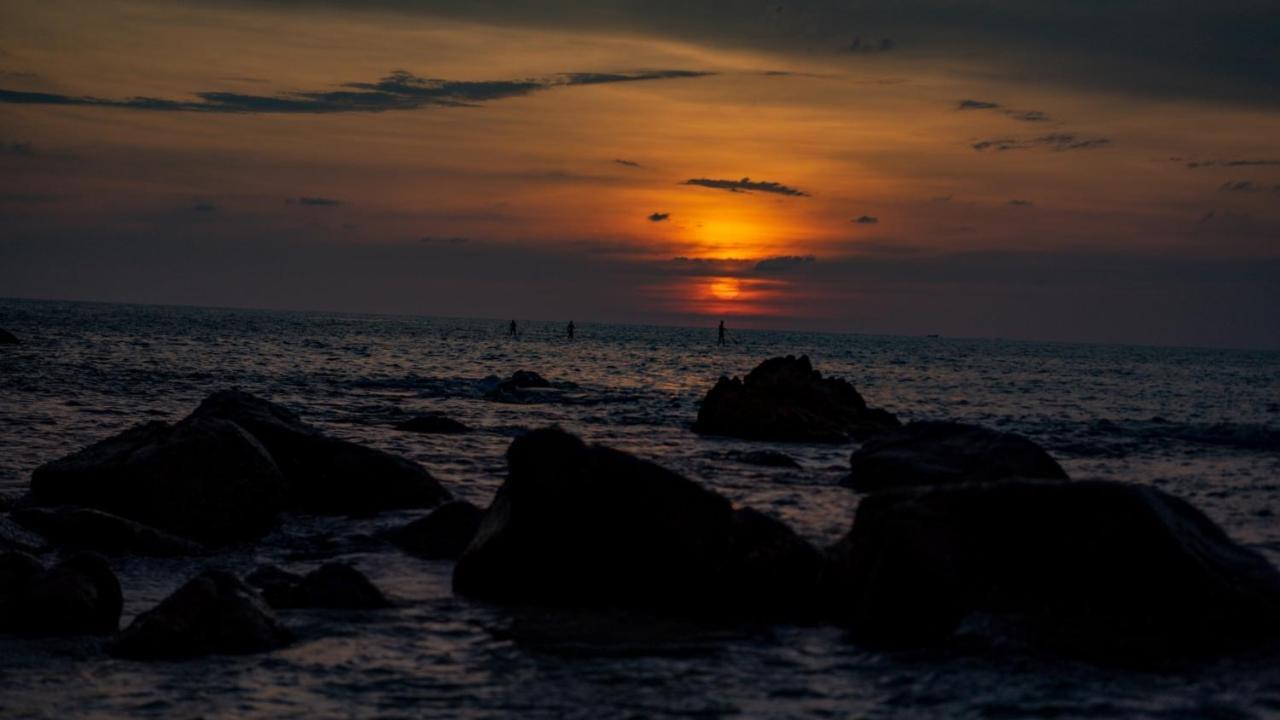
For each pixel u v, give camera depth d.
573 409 41.88
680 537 11.82
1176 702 8.39
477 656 9.89
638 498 11.97
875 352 151.62
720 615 11.47
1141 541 10.28
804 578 11.82
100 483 15.56
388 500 17.83
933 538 10.48
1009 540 10.50
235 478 15.93
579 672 9.41
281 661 9.60
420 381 54.66
